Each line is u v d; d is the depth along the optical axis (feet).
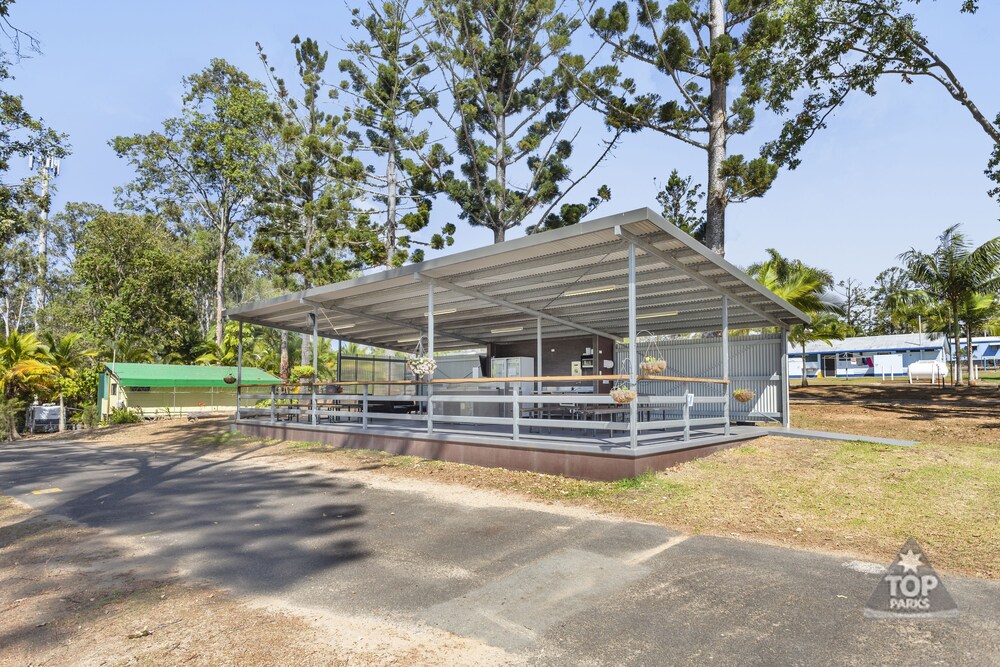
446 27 82.33
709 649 10.78
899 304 90.22
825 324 84.84
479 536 18.74
